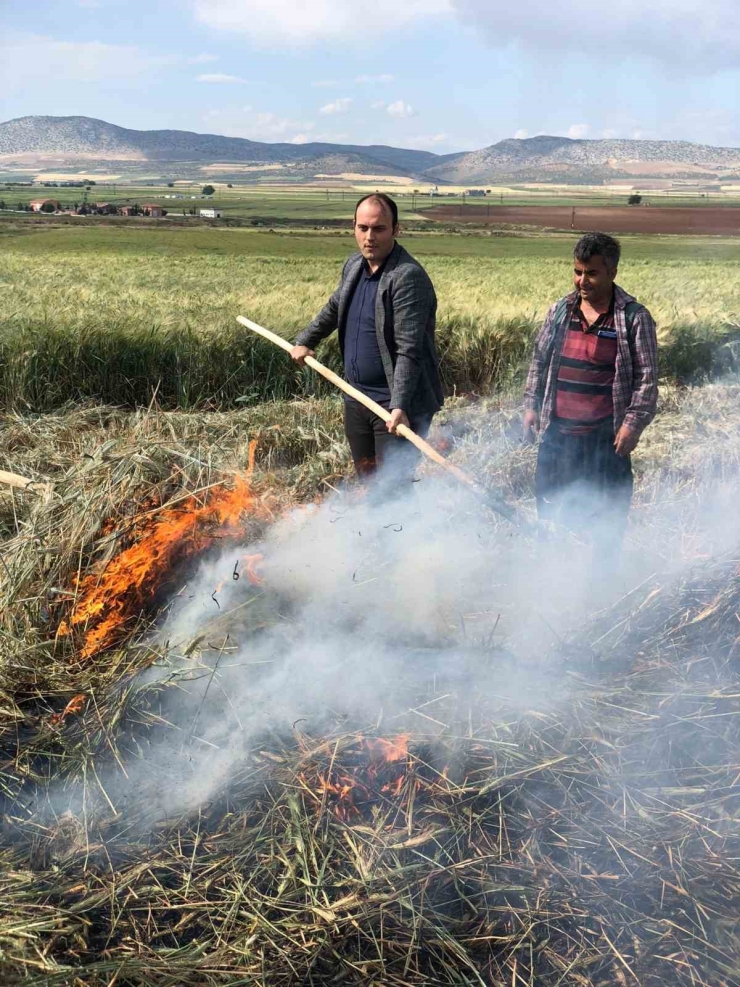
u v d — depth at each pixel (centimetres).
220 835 223
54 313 876
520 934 195
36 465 511
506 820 231
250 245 5812
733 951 191
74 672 289
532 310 1033
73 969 178
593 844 223
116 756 246
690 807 236
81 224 9131
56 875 207
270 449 568
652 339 354
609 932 196
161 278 1609
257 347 858
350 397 415
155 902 202
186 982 179
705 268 3086
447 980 184
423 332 385
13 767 247
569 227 9512
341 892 206
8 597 304
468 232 8831
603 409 370
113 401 836
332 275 2075
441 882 210
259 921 194
